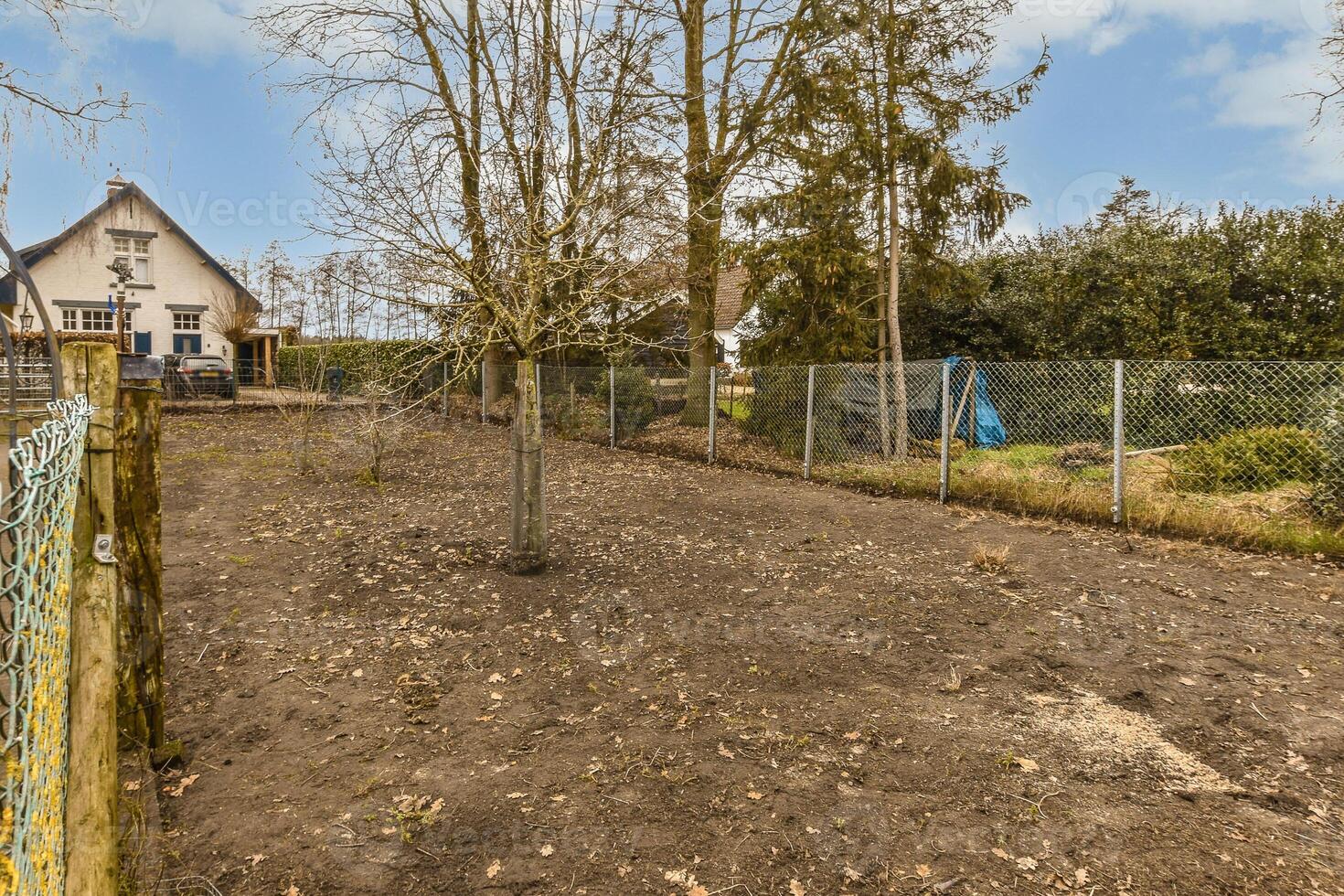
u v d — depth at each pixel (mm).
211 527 6941
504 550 6152
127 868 2352
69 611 1479
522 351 5594
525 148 6094
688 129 11852
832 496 8461
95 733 1543
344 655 4195
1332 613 4648
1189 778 2955
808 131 10039
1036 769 3023
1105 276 11969
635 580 5422
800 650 4219
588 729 3391
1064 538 6488
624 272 6793
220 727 3404
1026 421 11312
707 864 2490
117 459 2904
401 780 2984
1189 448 8031
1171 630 4426
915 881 2396
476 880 2422
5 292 8672
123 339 18453
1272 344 10234
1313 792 2846
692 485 9156
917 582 5336
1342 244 10695
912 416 10469
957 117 9398
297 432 12070
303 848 2570
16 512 899
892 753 3148
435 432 14875
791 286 10680
